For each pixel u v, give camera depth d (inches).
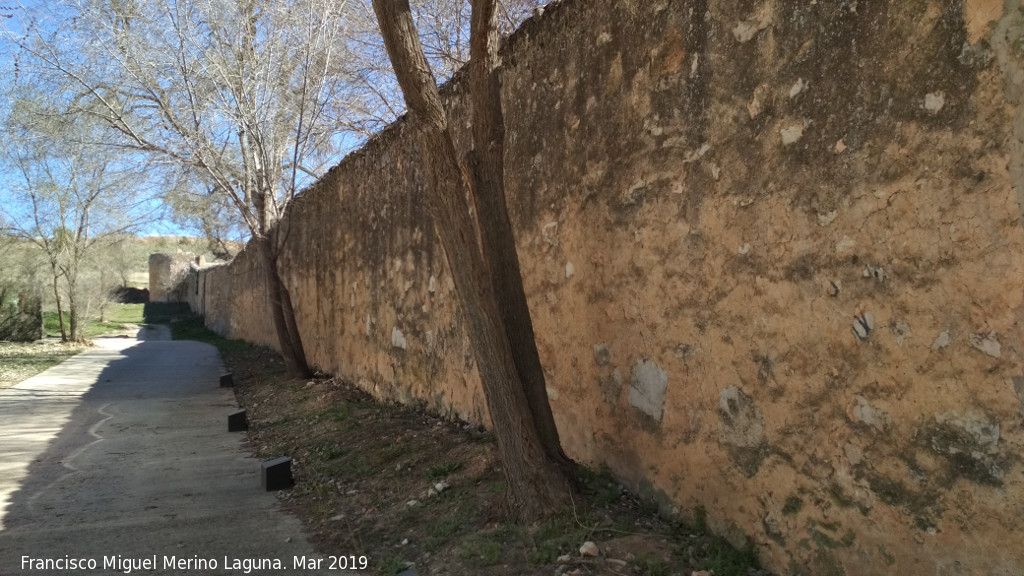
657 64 156.1
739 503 133.9
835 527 114.3
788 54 122.8
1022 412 88.6
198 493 215.8
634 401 164.9
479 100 166.2
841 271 112.7
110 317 1232.2
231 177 474.6
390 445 245.6
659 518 152.6
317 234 485.1
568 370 193.2
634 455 164.7
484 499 173.6
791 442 122.4
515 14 354.0
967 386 94.7
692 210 145.3
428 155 156.6
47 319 1105.4
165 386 482.9
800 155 120.0
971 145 93.6
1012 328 89.4
